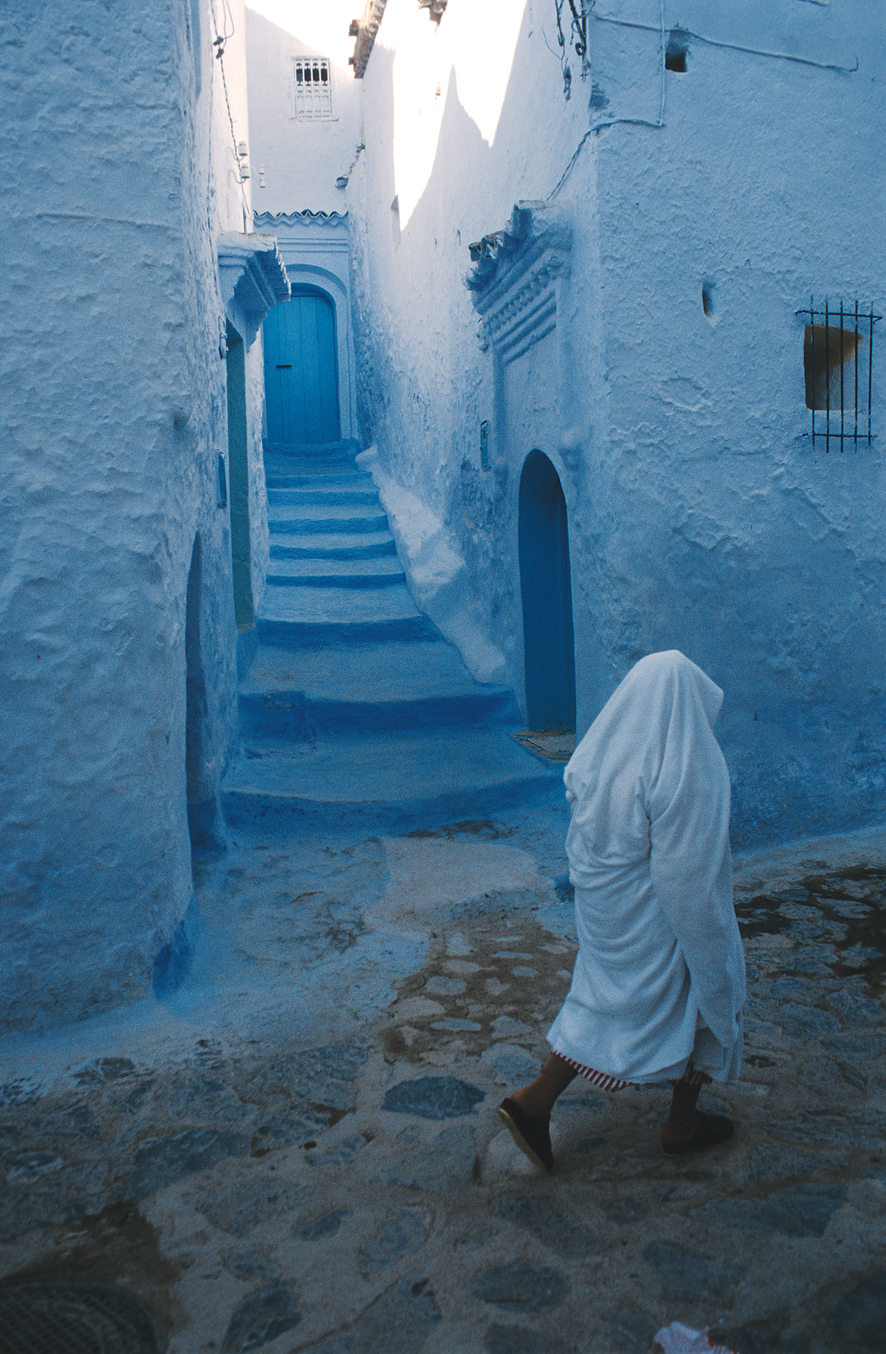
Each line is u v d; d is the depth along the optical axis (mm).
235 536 8180
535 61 5867
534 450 6418
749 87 5258
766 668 5516
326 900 4871
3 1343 2086
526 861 5316
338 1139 2842
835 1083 3092
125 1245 2400
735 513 5336
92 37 3635
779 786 5637
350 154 14664
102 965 3664
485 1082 3145
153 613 3744
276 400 15242
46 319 3584
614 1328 2072
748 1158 2682
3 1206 2566
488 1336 2064
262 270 7379
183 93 4094
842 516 5648
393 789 6094
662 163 5055
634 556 5086
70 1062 3340
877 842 5680
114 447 3668
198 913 4609
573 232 5332
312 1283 2244
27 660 3543
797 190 5414
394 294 11539
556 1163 2695
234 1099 3080
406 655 8391
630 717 2457
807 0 5363
